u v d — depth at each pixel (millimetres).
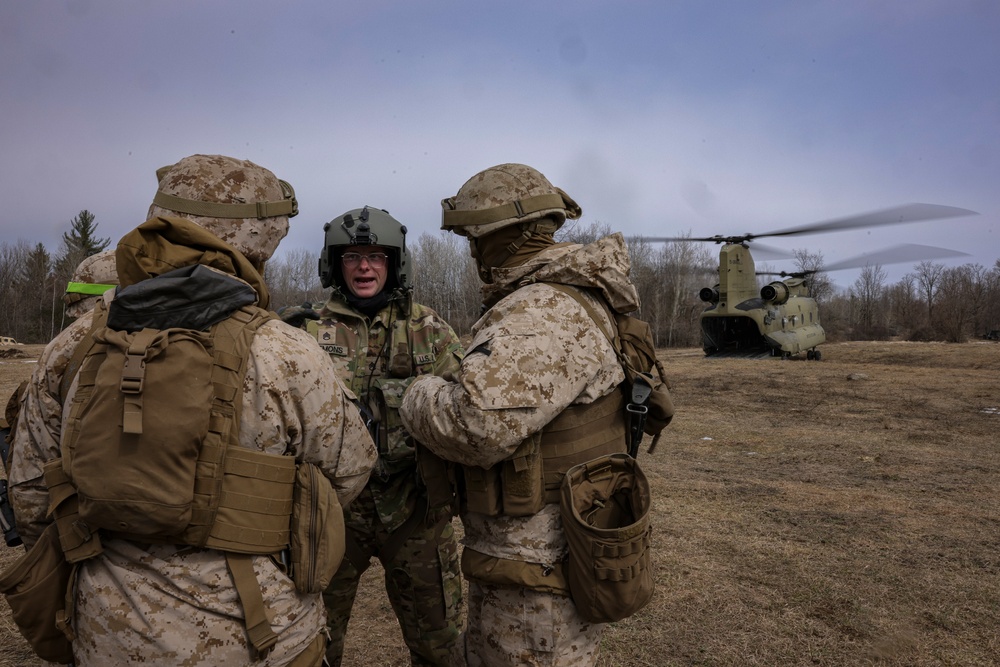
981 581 4090
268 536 1566
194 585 1498
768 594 3904
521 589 1998
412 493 2629
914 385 14281
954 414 10758
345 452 1779
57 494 1508
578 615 2016
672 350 33531
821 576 4152
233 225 1812
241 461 1535
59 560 1570
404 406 2061
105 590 1498
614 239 2100
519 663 2000
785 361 21234
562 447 2006
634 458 2156
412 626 2701
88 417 1453
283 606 1604
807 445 8391
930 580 4102
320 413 1681
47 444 1635
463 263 50844
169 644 1461
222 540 1507
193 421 1454
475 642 2129
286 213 1945
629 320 2180
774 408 11602
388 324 2758
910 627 3521
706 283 51500
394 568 2660
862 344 31359
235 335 1578
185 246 1673
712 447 8312
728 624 3549
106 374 1456
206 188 1788
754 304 23516
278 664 1599
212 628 1498
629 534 1866
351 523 2607
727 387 14492
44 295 50062
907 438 8836
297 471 1650
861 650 3293
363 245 2668
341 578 2629
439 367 2773
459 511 2158
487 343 1911
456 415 1838
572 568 1930
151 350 1450
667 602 3799
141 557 1497
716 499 5902
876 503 5781
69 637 1562
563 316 1984
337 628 2662
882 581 4082
